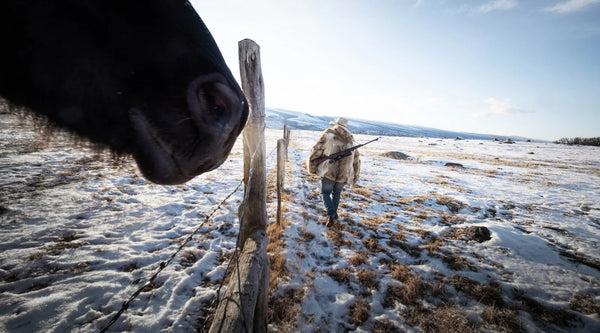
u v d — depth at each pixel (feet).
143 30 2.46
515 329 6.48
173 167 2.84
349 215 14.33
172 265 8.29
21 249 8.36
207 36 3.00
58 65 2.35
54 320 5.77
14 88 2.44
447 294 7.79
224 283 7.51
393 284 8.15
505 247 10.82
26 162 19.19
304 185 21.08
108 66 2.42
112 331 5.69
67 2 2.23
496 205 18.44
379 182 25.20
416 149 84.12
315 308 6.96
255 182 7.65
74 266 7.72
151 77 2.52
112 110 2.56
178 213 12.79
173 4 2.67
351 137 11.84
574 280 8.60
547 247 11.08
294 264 8.71
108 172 18.93
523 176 34.83
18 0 2.12
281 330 5.98
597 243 11.94
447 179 29.07
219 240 10.19
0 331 5.37
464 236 11.99
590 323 6.71
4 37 2.22
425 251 10.46
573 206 19.40
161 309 6.41
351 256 9.79
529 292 7.88
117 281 7.25
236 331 3.35
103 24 2.35
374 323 6.59
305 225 12.12
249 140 6.90
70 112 2.55
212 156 2.95
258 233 7.05
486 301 7.50
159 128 2.65
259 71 6.91
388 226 13.11
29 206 11.61
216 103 2.80
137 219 11.54
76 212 11.56
